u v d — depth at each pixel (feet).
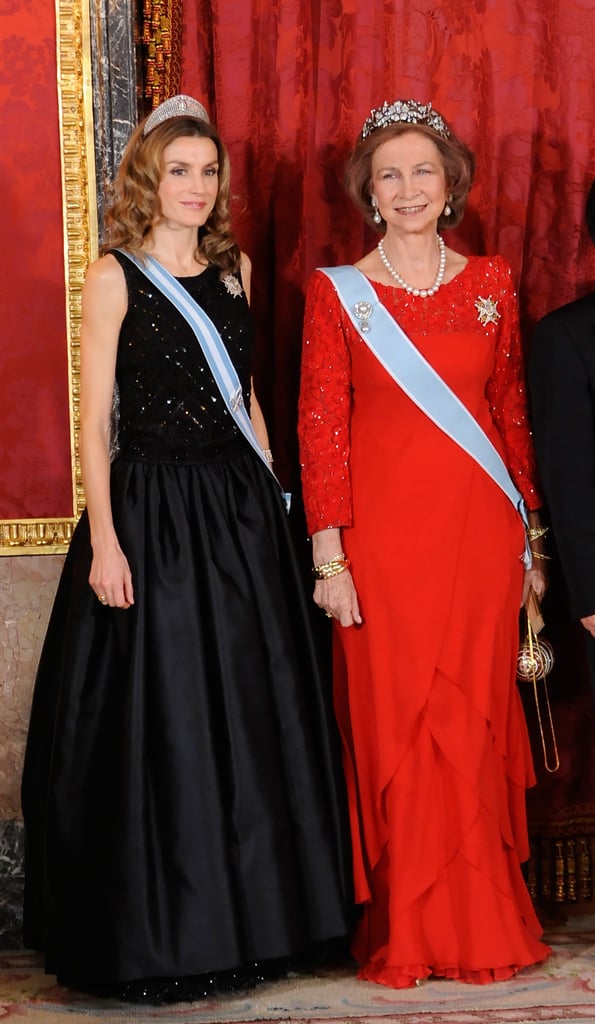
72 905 8.84
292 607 9.39
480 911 9.04
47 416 10.25
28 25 9.96
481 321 9.41
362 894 9.31
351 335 9.36
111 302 8.93
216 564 8.94
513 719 9.68
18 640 10.41
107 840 8.70
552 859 11.02
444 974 9.16
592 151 10.73
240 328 9.36
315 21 10.43
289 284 10.57
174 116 9.04
